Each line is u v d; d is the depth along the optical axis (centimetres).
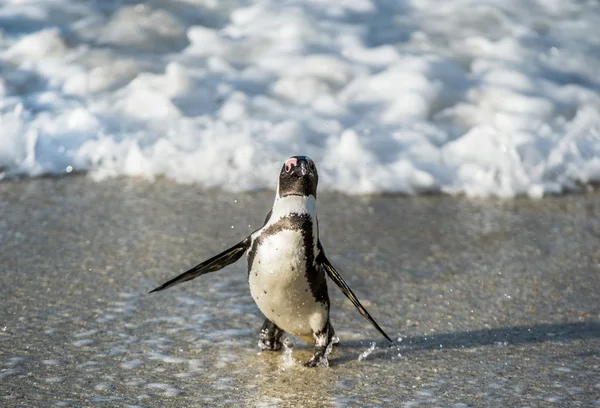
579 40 2312
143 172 1633
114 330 1034
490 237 1413
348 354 1001
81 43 2152
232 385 905
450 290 1202
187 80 1917
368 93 1938
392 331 1068
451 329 1077
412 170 1642
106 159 1664
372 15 2392
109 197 1523
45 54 2081
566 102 1972
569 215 1527
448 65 2092
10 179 1590
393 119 1841
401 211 1518
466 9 2459
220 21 2328
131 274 1211
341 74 2014
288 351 1008
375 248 1348
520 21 2419
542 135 1803
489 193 1614
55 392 866
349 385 914
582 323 1104
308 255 934
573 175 1691
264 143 1689
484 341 1041
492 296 1186
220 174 1619
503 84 2022
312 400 875
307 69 2030
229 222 1430
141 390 881
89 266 1233
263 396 880
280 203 938
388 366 966
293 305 955
